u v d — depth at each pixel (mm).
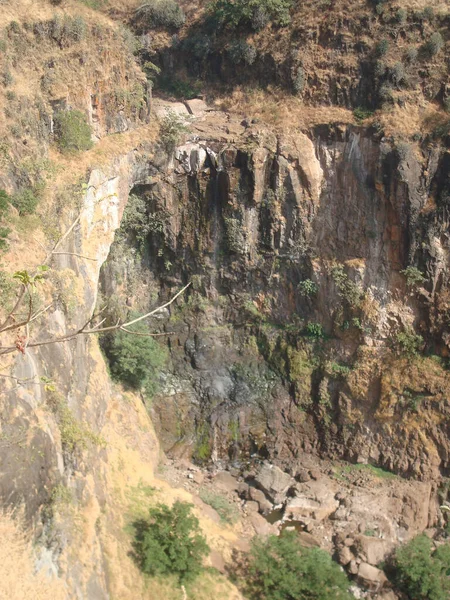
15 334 22578
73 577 22797
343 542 31891
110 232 34625
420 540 31438
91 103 34688
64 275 27656
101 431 30875
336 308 37969
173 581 26953
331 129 37406
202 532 30062
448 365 35781
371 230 36906
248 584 28656
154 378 38562
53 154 31906
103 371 33312
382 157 35750
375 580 29844
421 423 35594
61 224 29078
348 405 37375
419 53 37094
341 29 38531
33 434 22562
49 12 33812
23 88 30484
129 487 30469
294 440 38188
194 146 38125
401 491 34688
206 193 38469
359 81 37844
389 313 36969
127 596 25125
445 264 35656
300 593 27859
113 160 34438
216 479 36000
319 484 35562
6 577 19953
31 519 21734
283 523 33469
